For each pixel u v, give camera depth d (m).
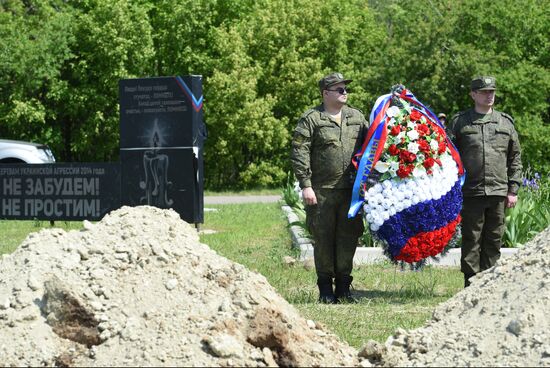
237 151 37.75
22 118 35.88
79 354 4.86
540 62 36.97
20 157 26.27
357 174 8.27
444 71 34.12
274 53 38.28
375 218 8.26
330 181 8.41
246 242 14.35
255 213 21.14
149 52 36.06
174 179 15.28
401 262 8.68
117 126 37.09
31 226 17.97
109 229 5.87
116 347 4.83
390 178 8.31
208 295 5.27
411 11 36.22
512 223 12.45
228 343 4.76
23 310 5.14
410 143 8.30
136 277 5.36
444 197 8.35
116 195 15.89
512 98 34.50
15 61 34.56
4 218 16.95
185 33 37.69
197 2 37.44
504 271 5.69
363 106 36.34
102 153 38.50
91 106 37.03
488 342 4.92
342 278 8.60
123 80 15.45
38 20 36.66
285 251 12.82
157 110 15.29
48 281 5.19
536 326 4.88
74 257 5.55
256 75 36.88
